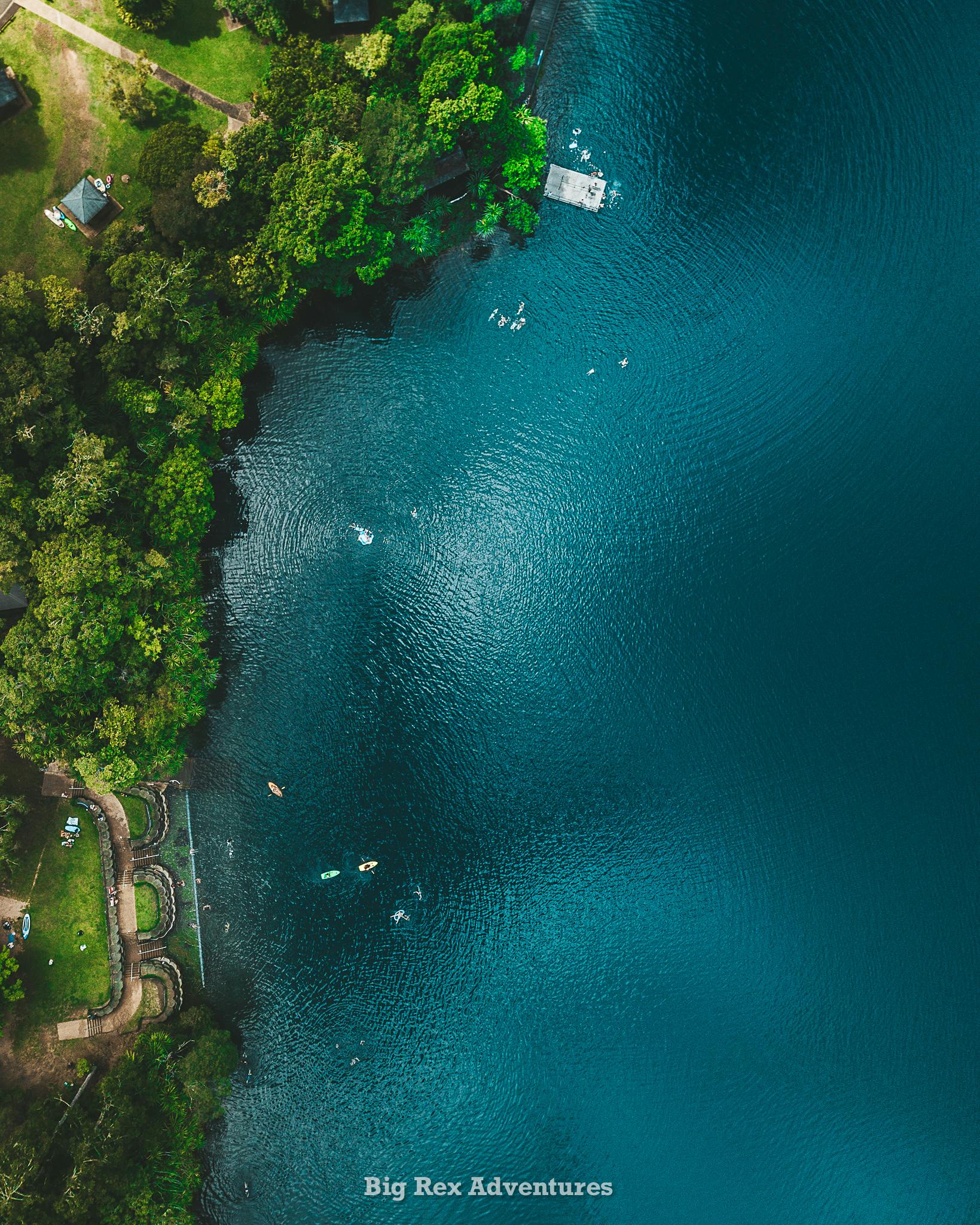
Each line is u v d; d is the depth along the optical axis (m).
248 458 91.50
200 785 91.81
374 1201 91.31
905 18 91.88
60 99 83.69
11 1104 84.06
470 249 90.81
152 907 90.38
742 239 91.94
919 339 92.50
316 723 92.94
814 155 92.00
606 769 93.44
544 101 89.69
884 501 93.25
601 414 93.00
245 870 92.44
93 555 73.75
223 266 80.81
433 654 93.38
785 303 92.31
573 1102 92.06
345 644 93.00
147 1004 89.38
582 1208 91.19
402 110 79.19
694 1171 91.56
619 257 91.94
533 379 92.69
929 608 93.19
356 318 91.06
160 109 84.44
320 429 92.12
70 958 88.31
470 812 93.38
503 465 93.06
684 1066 92.31
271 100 78.88
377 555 92.94
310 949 92.75
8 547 73.12
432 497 92.94
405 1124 92.00
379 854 92.94
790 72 91.88
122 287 77.00
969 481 92.94
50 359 75.44
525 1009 92.81
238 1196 90.50
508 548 93.25
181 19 84.12
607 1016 92.62
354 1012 92.44
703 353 92.62
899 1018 92.31
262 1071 91.75
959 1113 91.81
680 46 90.81
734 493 93.31
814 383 92.81
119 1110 78.81
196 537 84.88
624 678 93.56
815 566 93.44
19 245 84.06
